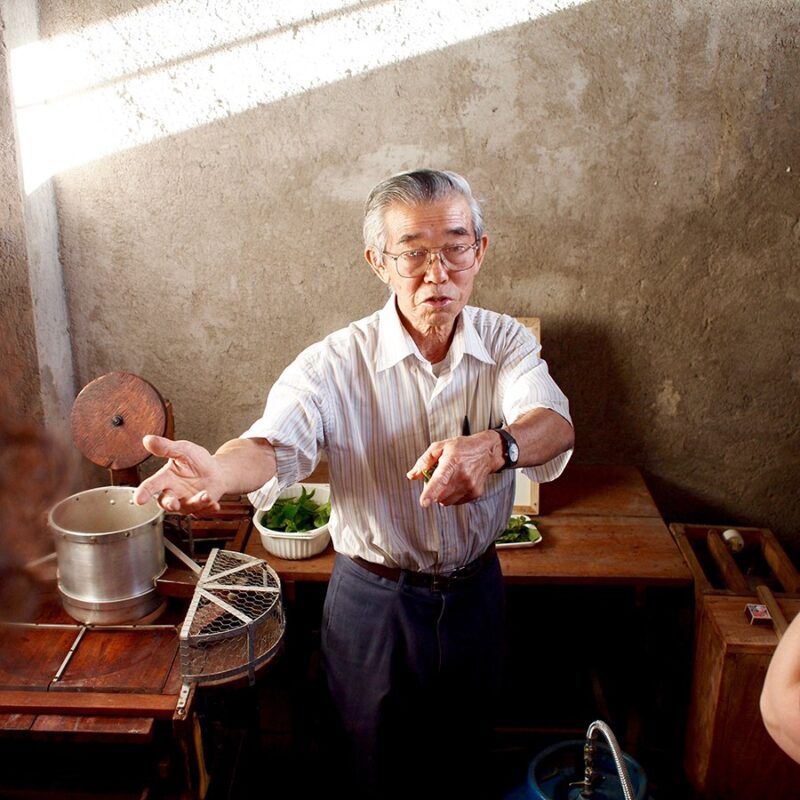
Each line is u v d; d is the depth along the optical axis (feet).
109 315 9.22
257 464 5.27
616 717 9.10
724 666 6.89
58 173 8.70
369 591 6.28
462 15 8.16
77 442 7.19
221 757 7.55
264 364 9.41
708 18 8.05
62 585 6.64
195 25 8.27
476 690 6.57
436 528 6.09
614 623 9.95
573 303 9.04
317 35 8.28
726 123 8.35
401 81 8.39
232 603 6.40
